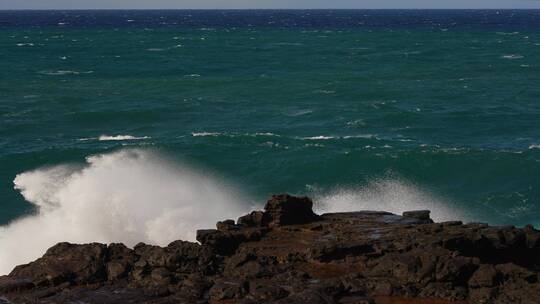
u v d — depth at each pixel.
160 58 139.50
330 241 29.06
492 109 80.00
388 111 77.88
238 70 118.62
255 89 94.38
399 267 26.03
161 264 27.12
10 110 78.44
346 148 60.94
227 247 29.91
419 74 112.44
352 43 182.38
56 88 95.56
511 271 26.42
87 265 26.89
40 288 25.89
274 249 29.19
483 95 90.38
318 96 88.94
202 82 101.06
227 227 31.02
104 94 90.44
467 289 25.67
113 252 28.14
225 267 27.44
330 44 178.50
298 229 31.17
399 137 66.69
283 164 56.12
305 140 63.31
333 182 53.31
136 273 26.67
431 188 52.59
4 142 64.38
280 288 24.77
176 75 111.62
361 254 28.03
